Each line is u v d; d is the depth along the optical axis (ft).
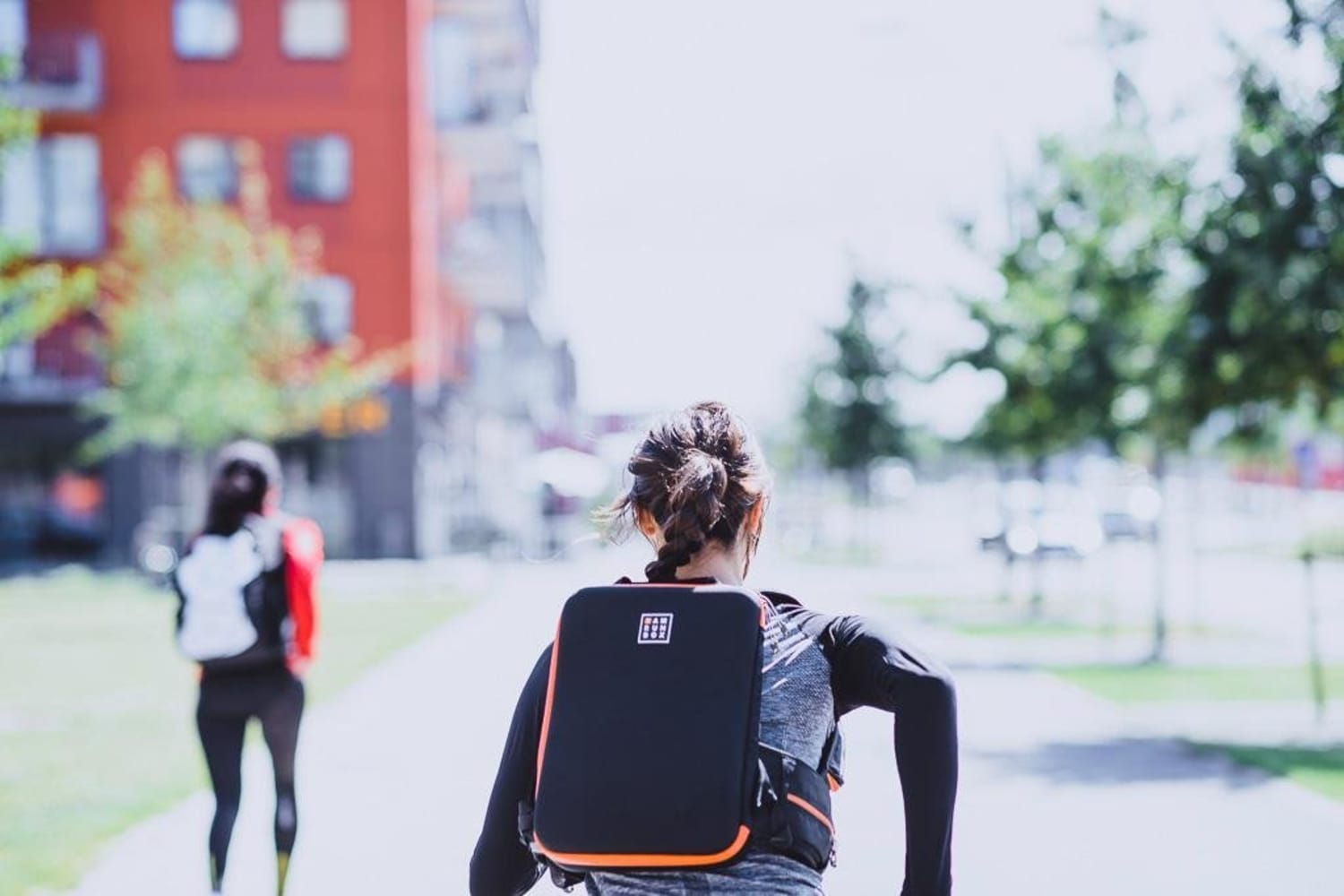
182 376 104.73
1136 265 48.52
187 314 105.40
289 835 21.72
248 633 21.03
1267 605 93.86
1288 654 63.10
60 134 136.36
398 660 61.00
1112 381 63.98
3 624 80.94
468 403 169.89
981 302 74.64
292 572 21.27
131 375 106.22
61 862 26.48
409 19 138.41
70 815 31.04
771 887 7.88
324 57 138.10
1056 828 29.35
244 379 106.01
